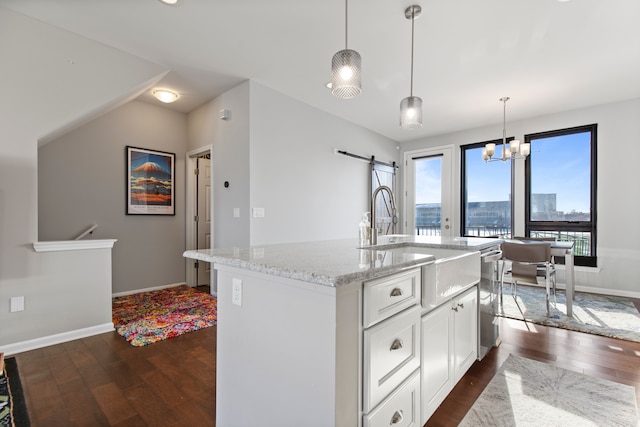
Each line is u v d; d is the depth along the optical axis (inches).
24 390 71.2
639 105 150.6
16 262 90.9
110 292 108.7
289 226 150.3
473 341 79.3
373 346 42.0
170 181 171.6
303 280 37.2
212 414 63.0
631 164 152.3
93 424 59.9
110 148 150.3
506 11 87.9
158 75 120.3
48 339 95.5
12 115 90.0
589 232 164.1
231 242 142.8
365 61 116.5
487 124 195.0
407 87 139.3
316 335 38.7
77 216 140.4
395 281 46.7
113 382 74.7
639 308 132.4
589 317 121.3
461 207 209.2
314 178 164.2
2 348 88.1
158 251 167.0
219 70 125.4
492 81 133.3
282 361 43.2
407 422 49.9
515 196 186.5
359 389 40.6
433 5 85.5
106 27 97.3
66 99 99.3
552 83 134.8
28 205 92.7
